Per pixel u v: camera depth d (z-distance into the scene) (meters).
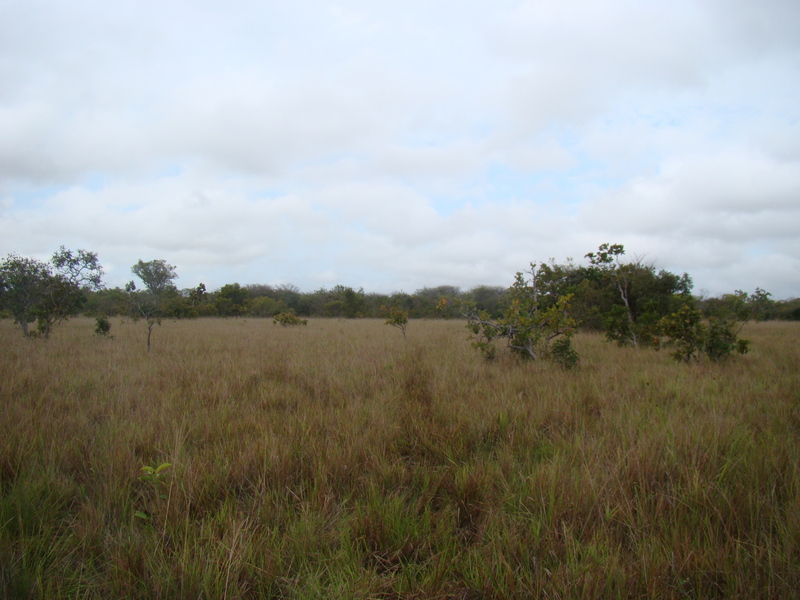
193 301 34.94
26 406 5.12
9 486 3.21
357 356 9.86
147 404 5.39
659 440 3.80
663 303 16.95
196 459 3.58
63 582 2.26
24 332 13.06
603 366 8.49
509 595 2.13
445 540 2.61
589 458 3.52
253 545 2.48
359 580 2.25
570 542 2.50
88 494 3.14
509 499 3.05
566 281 21.06
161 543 2.59
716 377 6.82
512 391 6.02
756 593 2.11
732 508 2.71
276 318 23.77
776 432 4.23
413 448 4.13
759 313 12.50
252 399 5.91
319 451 3.71
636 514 2.82
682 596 2.19
